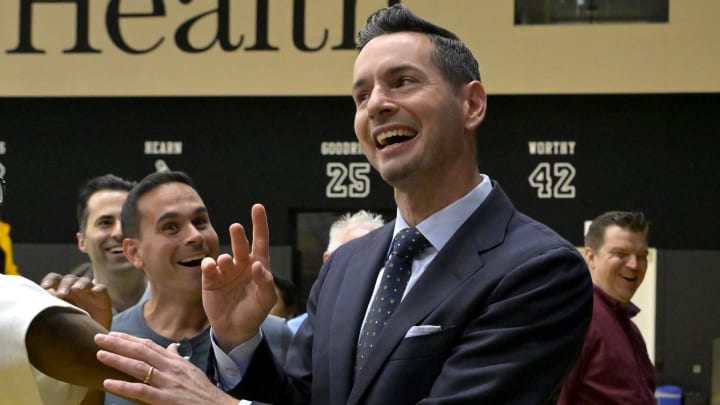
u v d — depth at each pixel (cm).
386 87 235
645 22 830
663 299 819
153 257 347
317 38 857
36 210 893
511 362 215
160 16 871
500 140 849
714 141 830
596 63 829
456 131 237
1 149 898
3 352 191
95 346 204
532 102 848
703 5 819
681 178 832
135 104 890
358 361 232
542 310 218
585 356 456
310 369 256
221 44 866
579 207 839
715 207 828
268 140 878
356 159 868
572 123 843
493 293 222
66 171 892
